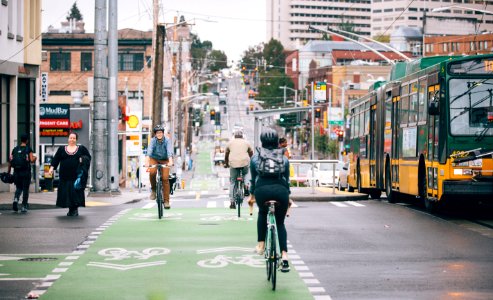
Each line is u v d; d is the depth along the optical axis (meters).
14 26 39.78
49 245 18.70
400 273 14.75
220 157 146.62
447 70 24.94
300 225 22.84
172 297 12.70
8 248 18.23
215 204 31.55
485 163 24.55
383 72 168.25
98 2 36.28
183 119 143.75
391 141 33.06
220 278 14.41
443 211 28.02
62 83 106.12
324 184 61.62
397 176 31.77
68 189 25.50
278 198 13.41
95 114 36.66
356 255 17.00
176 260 16.48
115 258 16.77
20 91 41.91
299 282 13.94
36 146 42.84
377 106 36.84
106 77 36.81
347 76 168.38
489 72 24.84
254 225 22.91
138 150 51.81
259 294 12.91
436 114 24.98
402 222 23.86
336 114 129.12
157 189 24.69
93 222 23.70
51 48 105.94
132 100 99.50
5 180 27.33
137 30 106.94
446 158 24.70
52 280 14.25
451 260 16.27
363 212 27.42
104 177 36.78
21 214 26.67
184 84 147.00
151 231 21.45
